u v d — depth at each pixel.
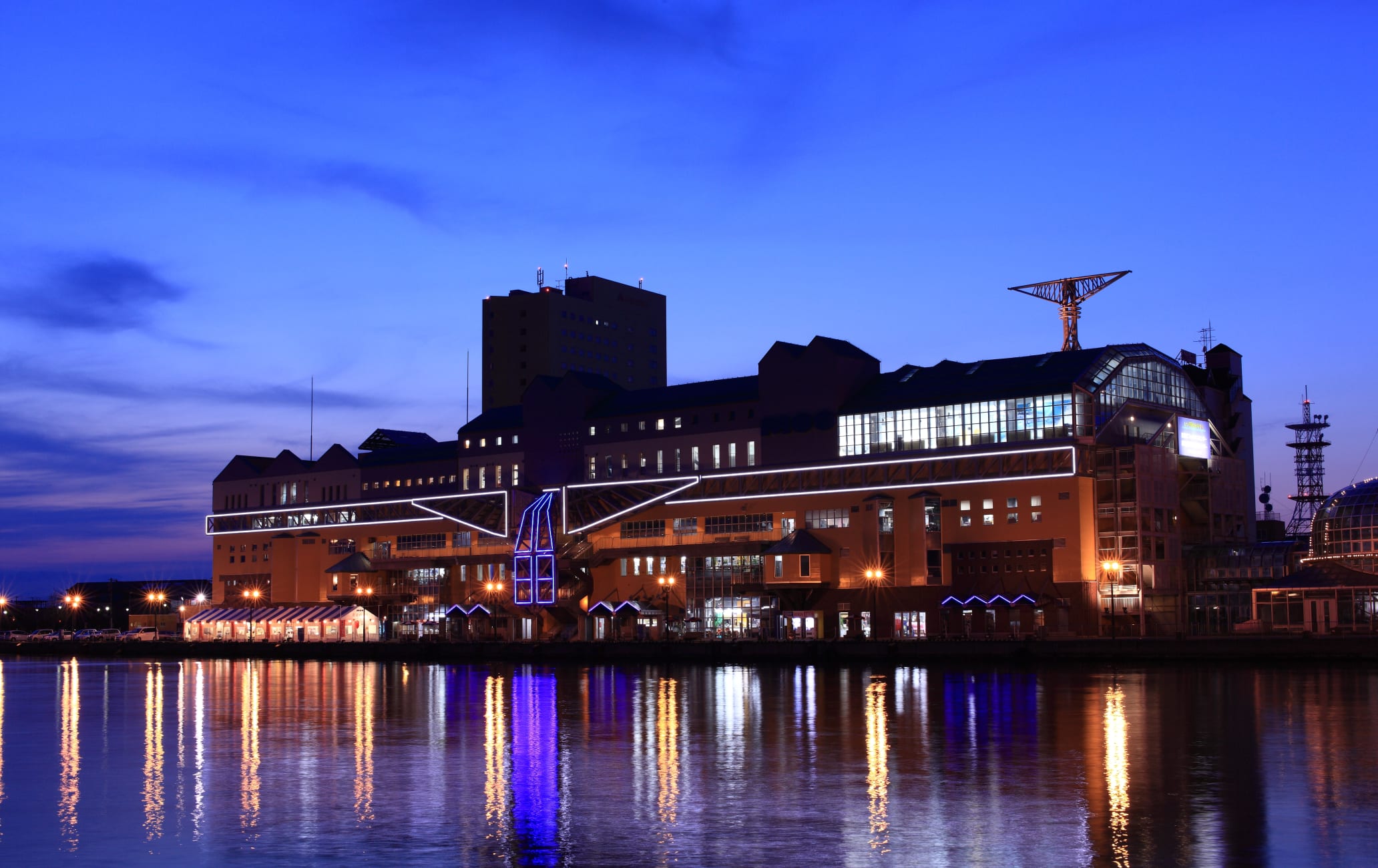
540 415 190.50
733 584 165.38
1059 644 130.62
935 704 83.00
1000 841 40.25
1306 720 69.44
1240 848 38.94
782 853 39.28
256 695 105.50
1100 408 147.88
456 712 83.81
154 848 41.47
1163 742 61.25
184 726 78.62
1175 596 147.00
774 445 165.75
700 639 165.62
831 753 59.91
